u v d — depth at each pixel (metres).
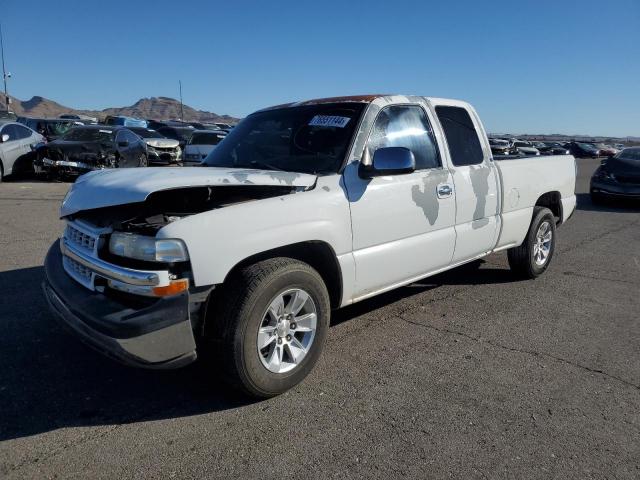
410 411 3.23
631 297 5.65
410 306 5.18
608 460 2.79
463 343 4.30
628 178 13.23
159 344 2.86
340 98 4.34
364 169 3.79
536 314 5.04
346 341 4.29
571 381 3.67
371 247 3.93
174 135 23.83
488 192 5.05
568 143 56.97
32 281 5.47
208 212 3.03
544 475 2.65
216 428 3.02
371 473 2.64
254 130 4.54
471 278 6.23
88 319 2.98
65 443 2.85
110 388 3.45
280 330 3.33
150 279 2.86
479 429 3.04
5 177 13.82
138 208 3.35
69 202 3.43
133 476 2.59
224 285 3.15
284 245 3.30
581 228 10.23
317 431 3.00
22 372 3.60
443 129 4.70
